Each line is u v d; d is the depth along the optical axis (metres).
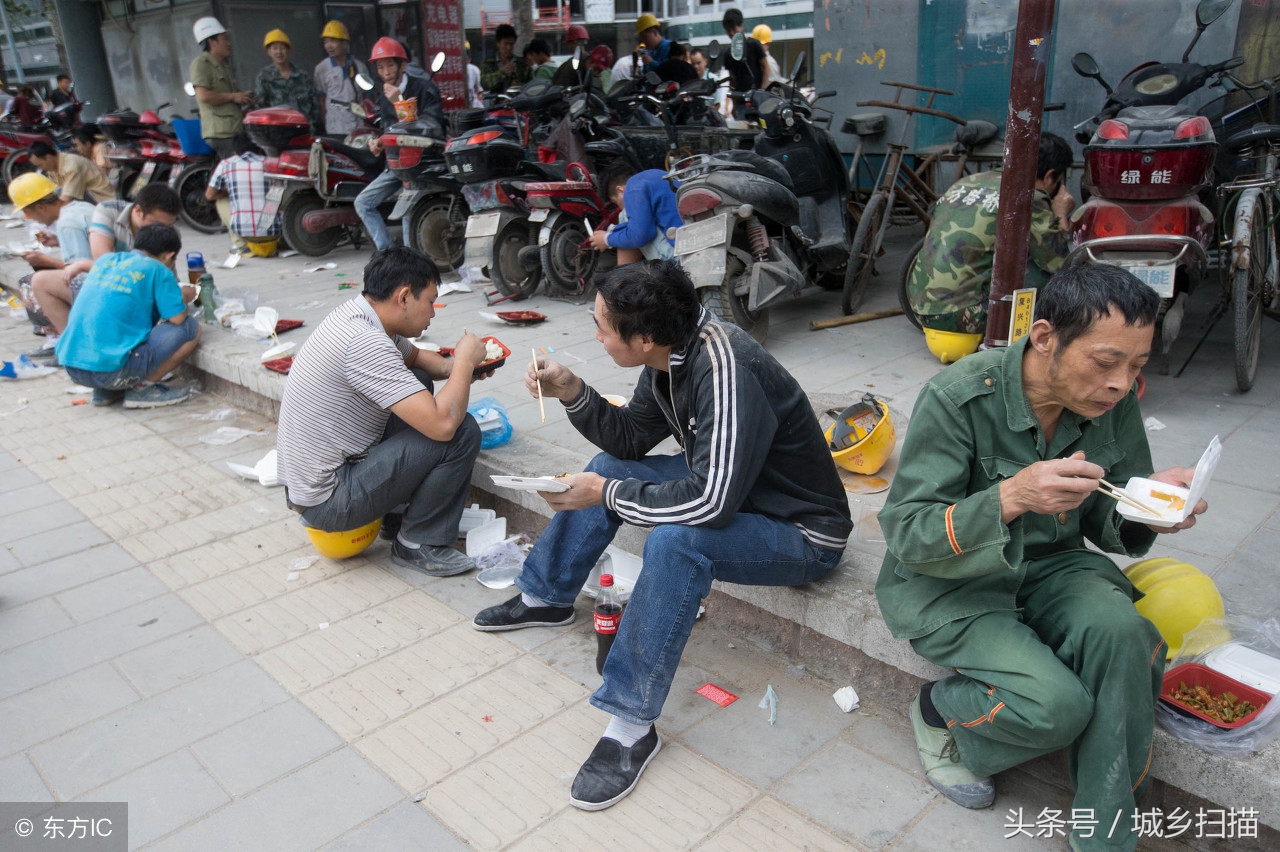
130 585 3.49
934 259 4.57
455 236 7.56
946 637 2.13
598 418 2.89
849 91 8.05
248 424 5.15
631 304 2.29
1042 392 1.99
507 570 3.45
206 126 9.51
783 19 14.69
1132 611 1.96
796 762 2.46
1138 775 1.96
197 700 2.80
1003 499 1.88
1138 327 1.75
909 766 2.43
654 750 2.45
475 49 17.55
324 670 2.93
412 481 3.34
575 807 2.31
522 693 2.78
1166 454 3.59
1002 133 7.30
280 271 8.08
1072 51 6.75
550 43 17.70
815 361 4.97
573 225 6.49
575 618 3.18
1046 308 1.87
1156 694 2.02
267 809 2.35
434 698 2.77
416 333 3.36
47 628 3.22
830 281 6.54
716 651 2.98
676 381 2.45
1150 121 4.00
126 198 10.92
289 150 8.40
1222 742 2.04
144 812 2.35
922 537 2.00
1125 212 4.07
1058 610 2.06
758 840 2.20
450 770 2.47
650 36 9.99
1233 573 2.79
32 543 3.85
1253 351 4.31
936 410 2.07
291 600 3.35
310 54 10.80
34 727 2.70
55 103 13.13
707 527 2.41
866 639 2.61
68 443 4.96
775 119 5.90
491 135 6.30
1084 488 1.76
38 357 6.32
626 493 2.50
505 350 3.81
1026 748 2.07
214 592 3.43
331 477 3.33
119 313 5.20
